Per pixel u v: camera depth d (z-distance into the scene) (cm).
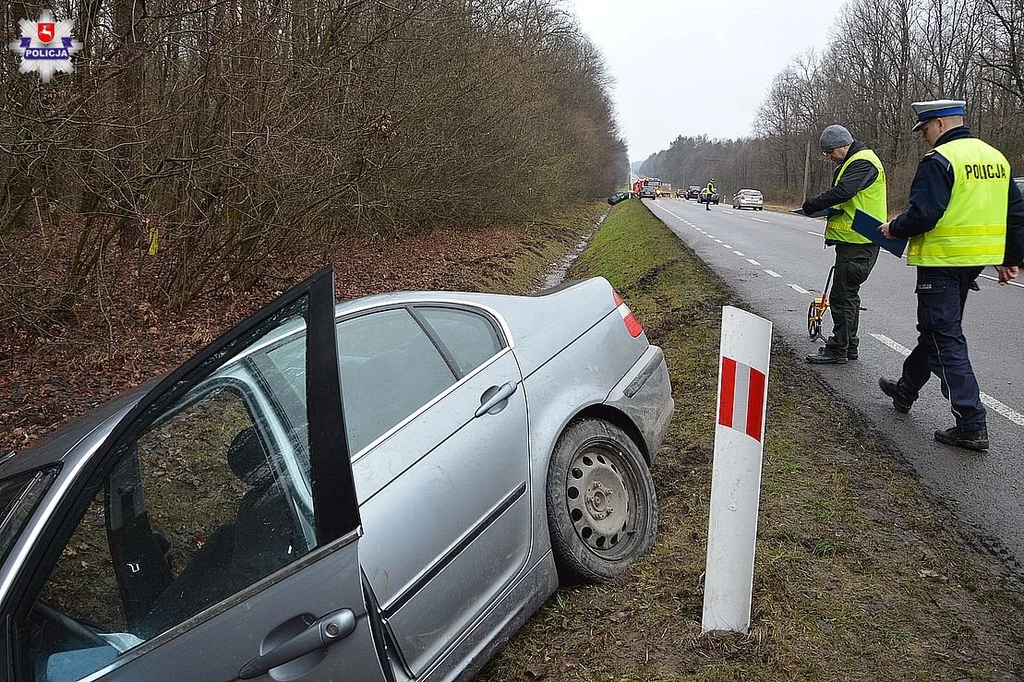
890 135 5725
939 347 471
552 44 2897
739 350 288
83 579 215
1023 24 3628
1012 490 412
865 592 314
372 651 220
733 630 294
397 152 1296
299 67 1002
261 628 213
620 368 388
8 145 632
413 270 1599
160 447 243
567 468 335
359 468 262
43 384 698
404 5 1240
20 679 191
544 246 2552
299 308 258
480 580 283
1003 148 3947
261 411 244
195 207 912
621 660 293
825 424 512
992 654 276
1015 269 470
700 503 408
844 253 659
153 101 833
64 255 887
